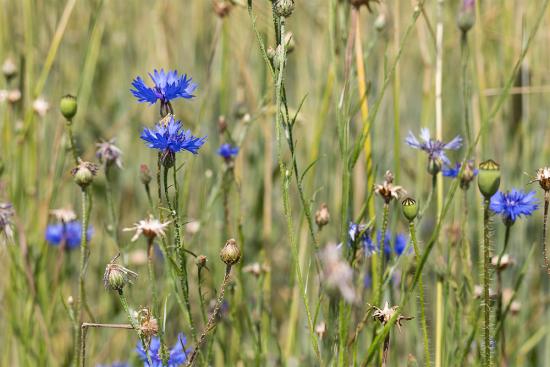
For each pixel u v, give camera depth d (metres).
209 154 1.55
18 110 1.53
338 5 1.34
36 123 1.52
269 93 1.44
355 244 1.22
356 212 1.37
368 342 1.30
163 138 1.16
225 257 1.17
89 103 1.75
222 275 1.45
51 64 1.57
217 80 1.59
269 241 1.48
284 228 1.58
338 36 1.41
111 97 1.83
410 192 1.56
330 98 1.49
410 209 1.20
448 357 1.28
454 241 1.34
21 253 1.43
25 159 1.54
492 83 1.52
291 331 1.40
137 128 1.67
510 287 1.47
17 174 1.48
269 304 1.40
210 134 1.56
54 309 1.44
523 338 1.47
